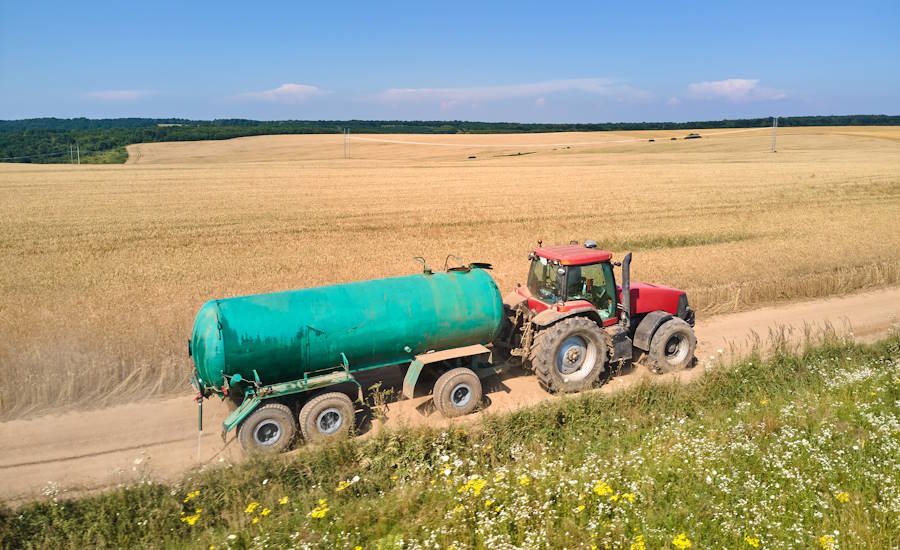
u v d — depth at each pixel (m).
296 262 20.41
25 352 11.71
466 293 9.96
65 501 7.19
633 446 7.96
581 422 8.78
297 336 8.81
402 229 27.78
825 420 8.06
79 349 11.92
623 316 11.12
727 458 7.22
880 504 6.11
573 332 10.31
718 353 12.70
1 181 52.19
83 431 9.37
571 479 6.95
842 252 20.77
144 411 10.09
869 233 24.84
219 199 39.41
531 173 60.25
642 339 11.55
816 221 28.89
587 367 10.67
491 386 11.01
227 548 5.99
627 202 36.94
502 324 10.40
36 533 6.66
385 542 6.11
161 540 6.54
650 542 5.80
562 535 5.92
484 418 8.82
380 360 9.73
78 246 23.56
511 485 6.93
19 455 8.61
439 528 6.04
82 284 17.25
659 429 8.44
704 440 7.58
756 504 6.34
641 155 89.12
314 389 9.27
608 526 6.02
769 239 24.08
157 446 8.93
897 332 12.80
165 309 14.46
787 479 6.77
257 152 110.38
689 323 12.51
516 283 17.16
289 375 9.11
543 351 10.20
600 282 10.95
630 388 9.79
